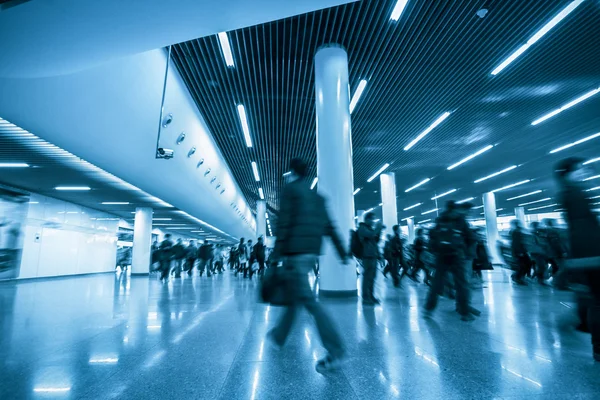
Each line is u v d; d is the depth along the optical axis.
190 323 4.73
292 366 2.87
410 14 6.73
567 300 6.79
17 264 13.41
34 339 3.88
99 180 11.63
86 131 7.15
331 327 2.67
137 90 7.36
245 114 11.16
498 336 3.83
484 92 9.92
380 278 14.12
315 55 7.95
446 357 3.07
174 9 3.77
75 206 16.91
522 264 10.11
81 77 5.98
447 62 8.41
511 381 2.50
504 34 7.35
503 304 6.25
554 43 7.65
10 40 3.88
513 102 10.56
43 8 3.39
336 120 7.64
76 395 2.31
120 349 3.44
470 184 23.44
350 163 7.70
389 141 14.18
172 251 13.98
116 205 17.42
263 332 4.15
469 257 5.09
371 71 8.84
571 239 2.99
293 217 2.71
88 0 3.38
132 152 9.01
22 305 6.71
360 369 2.77
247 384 2.48
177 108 9.17
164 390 2.38
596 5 6.47
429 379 2.54
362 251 6.34
